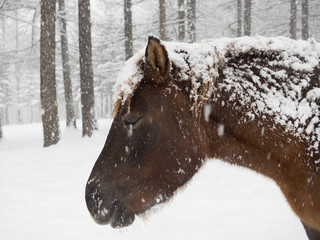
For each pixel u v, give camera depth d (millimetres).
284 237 3957
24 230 4398
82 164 8750
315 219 1905
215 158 2119
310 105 1907
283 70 1989
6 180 7145
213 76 1951
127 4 14859
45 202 5578
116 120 2045
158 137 1991
